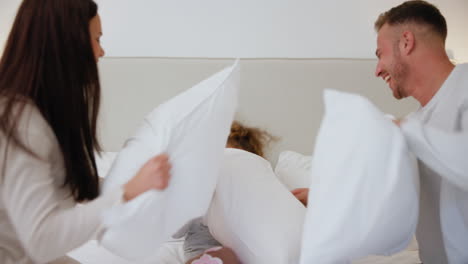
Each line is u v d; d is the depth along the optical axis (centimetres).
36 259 68
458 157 66
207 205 86
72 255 122
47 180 69
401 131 71
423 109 95
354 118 67
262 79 186
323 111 185
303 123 186
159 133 79
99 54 83
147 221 72
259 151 154
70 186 80
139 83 187
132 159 79
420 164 93
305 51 191
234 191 98
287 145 186
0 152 66
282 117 186
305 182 158
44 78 73
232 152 114
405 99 184
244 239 93
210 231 109
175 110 82
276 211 93
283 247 85
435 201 91
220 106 85
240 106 187
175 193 78
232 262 97
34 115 70
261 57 192
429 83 94
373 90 184
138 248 75
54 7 72
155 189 71
